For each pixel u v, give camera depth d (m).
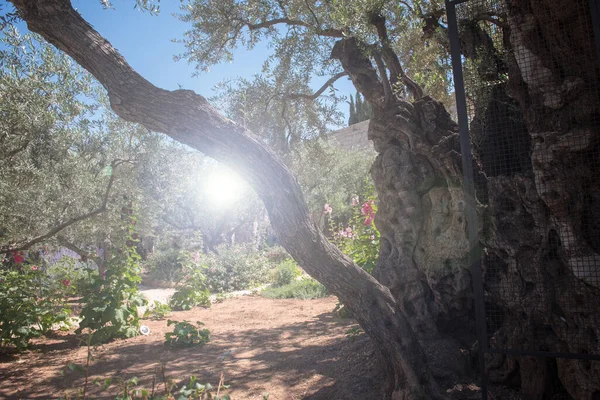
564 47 3.10
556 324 3.14
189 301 8.66
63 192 7.10
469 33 4.06
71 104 6.34
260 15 5.45
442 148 4.00
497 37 4.05
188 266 9.62
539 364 3.18
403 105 4.38
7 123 5.44
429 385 3.07
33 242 5.16
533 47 3.17
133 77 2.92
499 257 3.53
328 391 3.58
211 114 2.93
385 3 4.30
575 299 3.05
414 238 4.30
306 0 4.88
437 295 4.08
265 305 8.59
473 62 3.83
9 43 5.86
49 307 5.93
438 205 4.22
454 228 3.94
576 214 3.02
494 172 3.78
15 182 6.00
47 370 4.53
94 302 5.69
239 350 5.14
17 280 6.00
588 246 2.99
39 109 5.72
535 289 3.25
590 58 3.03
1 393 3.85
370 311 3.11
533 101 3.19
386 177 4.44
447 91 5.92
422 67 5.65
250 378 4.05
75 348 5.46
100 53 2.89
